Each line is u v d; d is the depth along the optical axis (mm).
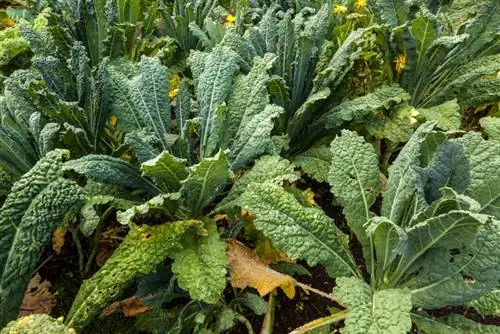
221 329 1558
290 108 2117
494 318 1785
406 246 1413
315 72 2271
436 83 2445
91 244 1902
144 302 1568
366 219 1649
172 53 2537
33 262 1423
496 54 2473
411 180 1524
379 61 2373
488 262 1367
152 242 1532
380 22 2539
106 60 1828
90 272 1890
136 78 1878
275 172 1669
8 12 3229
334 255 1568
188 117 1870
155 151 1689
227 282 1802
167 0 3332
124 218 1423
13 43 2469
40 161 1483
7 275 1380
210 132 1752
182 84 1894
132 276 1471
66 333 1262
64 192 1453
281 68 2158
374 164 1690
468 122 2643
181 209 1731
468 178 1421
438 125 2123
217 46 1883
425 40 2162
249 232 1837
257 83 1853
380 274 1621
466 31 2270
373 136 2344
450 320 1514
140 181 1682
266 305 1610
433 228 1354
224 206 1671
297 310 1781
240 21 2424
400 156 1636
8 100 1826
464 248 1399
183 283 1452
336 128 2195
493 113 2551
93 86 1812
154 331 1618
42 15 2652
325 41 2324
